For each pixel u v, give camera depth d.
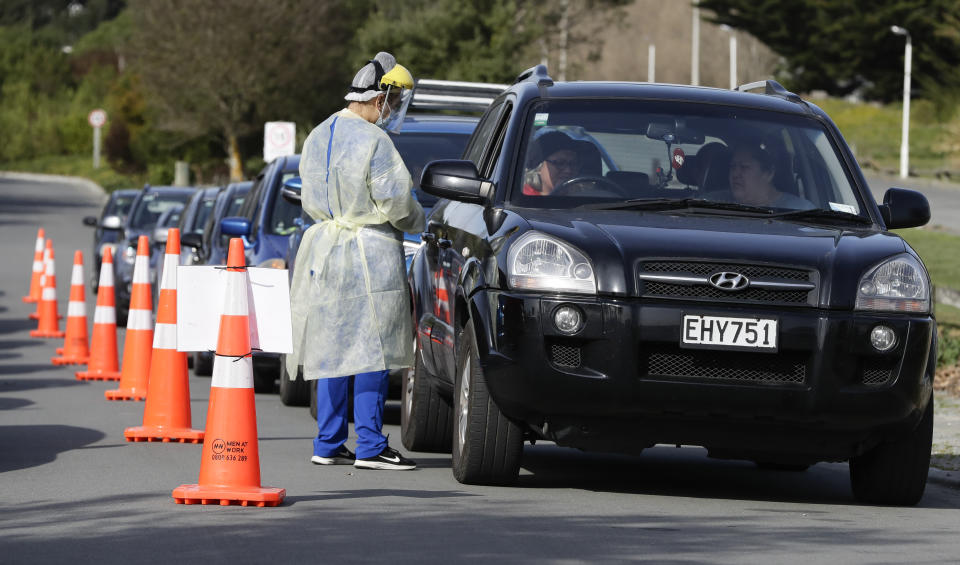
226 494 20.69
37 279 73.00
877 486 22.45
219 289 21.56
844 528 20.05
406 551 17.50
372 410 24.34
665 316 20.62
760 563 17.27
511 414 21.53
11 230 128.75
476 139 27.94
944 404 36.19
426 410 26.53
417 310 27.31
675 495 22.97
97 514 19.97
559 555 17.39
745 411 20.70
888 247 21.84
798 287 20.91
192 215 58.22
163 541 18.05
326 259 23.84
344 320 23.86
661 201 23.03
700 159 24.08
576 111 24.64
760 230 22.00
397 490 22.19
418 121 36.34
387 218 23.88
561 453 28.44
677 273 20.84
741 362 20.84
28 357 48.03
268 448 27.33
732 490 24.08
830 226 22.92
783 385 20.78
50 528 18.92
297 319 24.25
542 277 21.03
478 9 140.62
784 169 24.11
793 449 21.34
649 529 19.33
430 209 32.62
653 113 24.67
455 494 21.86
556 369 20.75
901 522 20.86
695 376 20.73
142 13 180.62
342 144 23.78
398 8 179.75
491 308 21.36
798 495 23.84
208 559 17.02
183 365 28.58
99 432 29.44
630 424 20.97
